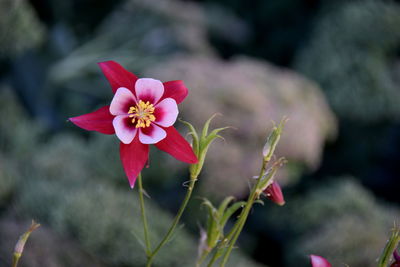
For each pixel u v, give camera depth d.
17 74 2.10
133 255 1.19
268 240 1.68
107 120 0.56
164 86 0.57
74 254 1.15
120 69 0.57
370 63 1.98
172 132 0.56
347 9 2.08
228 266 1.24
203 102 1.44
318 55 2.07
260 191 0.55
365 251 1.33
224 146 1.41
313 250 1.40
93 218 1.20
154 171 1.49
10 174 1.38
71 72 2.08
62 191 1.32
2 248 1.10
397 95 1.99
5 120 1.73
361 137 2.01
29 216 1.25
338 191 1.63
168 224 1.32
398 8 2.04
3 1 1.30
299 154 1.48
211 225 0.56
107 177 1.54
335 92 1.99
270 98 1.53
